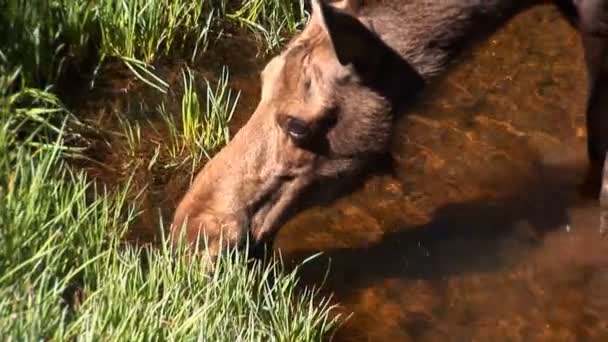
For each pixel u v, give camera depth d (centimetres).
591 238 736
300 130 648
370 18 644
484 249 727
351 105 650
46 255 623
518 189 770
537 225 745
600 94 719
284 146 655
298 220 735
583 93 838
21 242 629
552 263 721
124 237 700
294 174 660
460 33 652
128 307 606
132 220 714
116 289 613
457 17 647
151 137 785
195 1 860
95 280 636
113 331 585
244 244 661
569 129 812
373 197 756
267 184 660
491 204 758
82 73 822
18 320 567
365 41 630
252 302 640
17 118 740
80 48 822
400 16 643
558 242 734
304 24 879
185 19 858
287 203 666
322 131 652
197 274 642
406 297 693
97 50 833
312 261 710
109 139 777
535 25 895
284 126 650
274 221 667
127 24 830
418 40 648
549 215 752
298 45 651
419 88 659
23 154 693
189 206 664
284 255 712
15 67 775
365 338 669
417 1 641
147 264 685
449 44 653
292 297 676
